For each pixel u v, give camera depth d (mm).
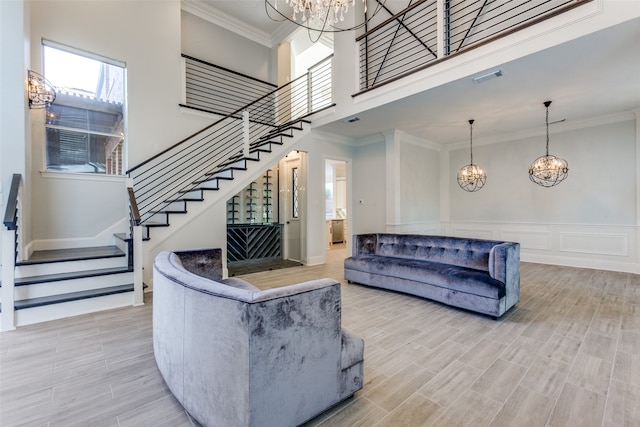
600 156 5148
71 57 4160
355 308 3312
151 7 4750
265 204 7395
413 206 6484
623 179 4930
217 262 3012
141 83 4633
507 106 4527
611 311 3137
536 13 3637
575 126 5379
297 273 5195
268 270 5465
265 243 6820
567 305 3344
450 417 1568
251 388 1233
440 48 3795
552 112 4812
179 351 1599
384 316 3066
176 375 1641
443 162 7277
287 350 1352
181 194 4887
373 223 6441
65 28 4016
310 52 8531
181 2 5539
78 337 2549
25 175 3297
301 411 1420
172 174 4945
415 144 6562
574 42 2773
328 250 8281
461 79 3566
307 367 1436
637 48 2873
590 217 5262
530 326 2779
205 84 5891
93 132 4352
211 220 4609
